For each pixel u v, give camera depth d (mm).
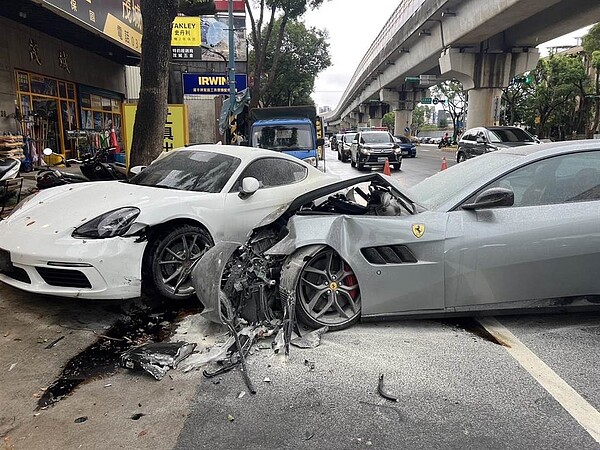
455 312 3832
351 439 2572
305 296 3830
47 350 3623
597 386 3088
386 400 2934
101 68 19297
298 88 38875
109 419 2758
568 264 3773
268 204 5352
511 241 3727
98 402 2932
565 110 46625
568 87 41406
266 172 5633
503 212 3850
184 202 4621
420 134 122500
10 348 3641
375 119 82812
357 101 83875
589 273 3795
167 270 4547
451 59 30219
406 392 3018
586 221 3775
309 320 3805
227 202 4984
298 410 2834
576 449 2488
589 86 43594
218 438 2586
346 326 3902
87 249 3955
